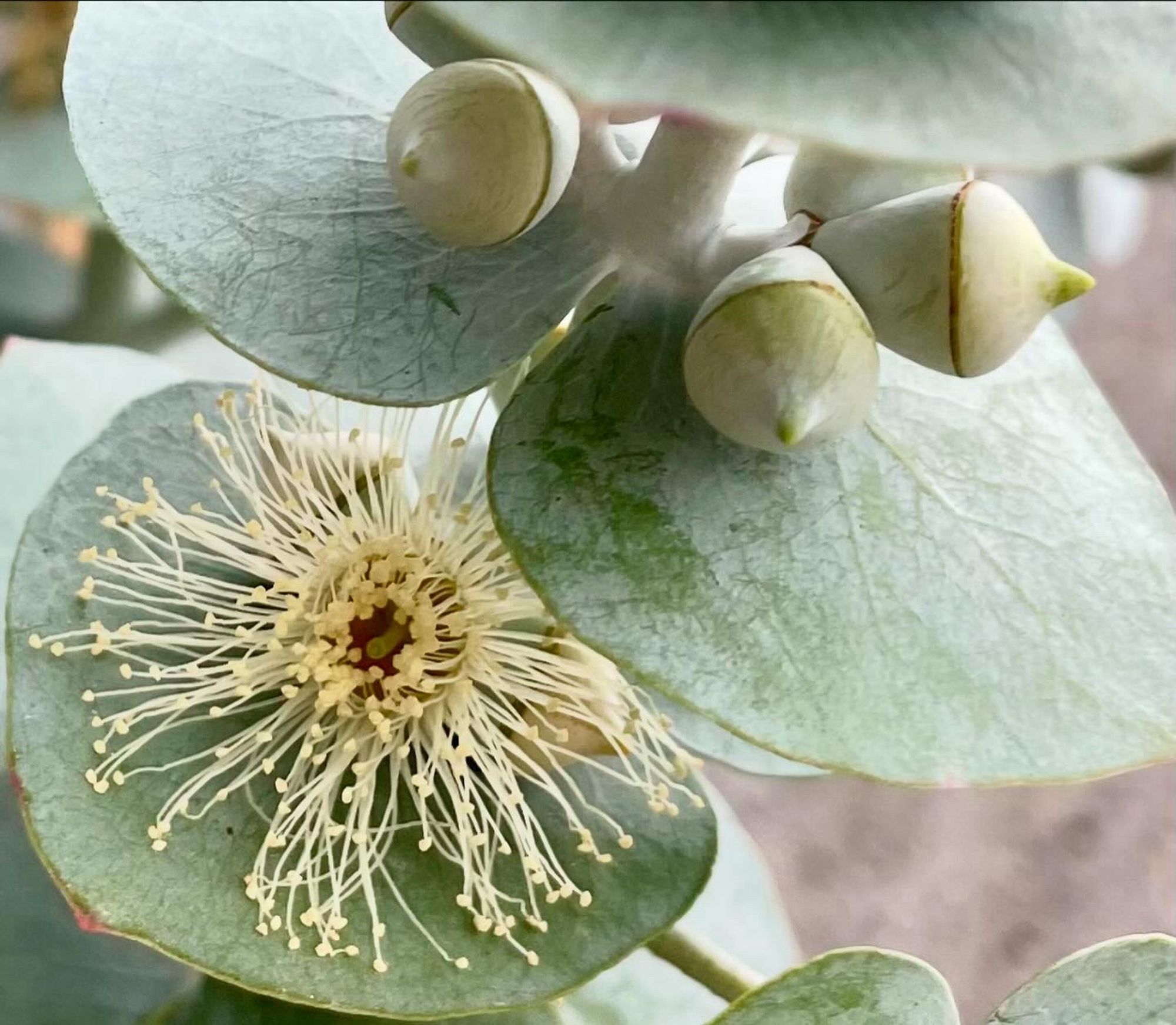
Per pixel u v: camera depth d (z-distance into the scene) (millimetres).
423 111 121
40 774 130
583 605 122
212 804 131
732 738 147
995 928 288
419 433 149
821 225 127
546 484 125
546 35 108
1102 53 113
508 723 134
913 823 305
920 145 109
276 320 126
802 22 110
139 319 229
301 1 137
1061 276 121
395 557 137
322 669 133
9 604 134
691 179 127
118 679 134
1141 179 198
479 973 130
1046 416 135
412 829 135
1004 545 129
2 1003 147
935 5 112
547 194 122
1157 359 351
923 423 131
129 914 128
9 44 207
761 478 126
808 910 288
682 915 134
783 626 123
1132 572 130
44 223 246
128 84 132
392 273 128
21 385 167
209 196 130
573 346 128
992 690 124
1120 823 306
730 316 120
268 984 127
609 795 137
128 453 140
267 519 137
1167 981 136
